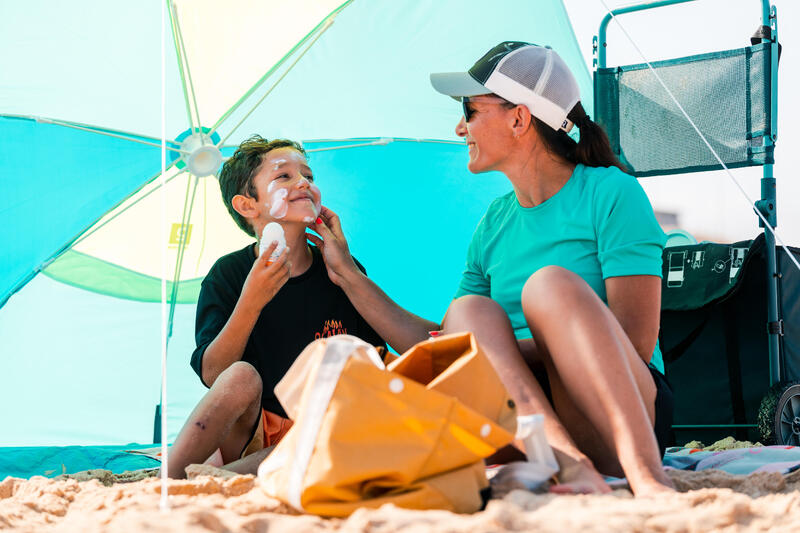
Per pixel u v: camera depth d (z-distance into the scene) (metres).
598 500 1.07
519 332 1.85
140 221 2.70
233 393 1.74
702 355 3.33
